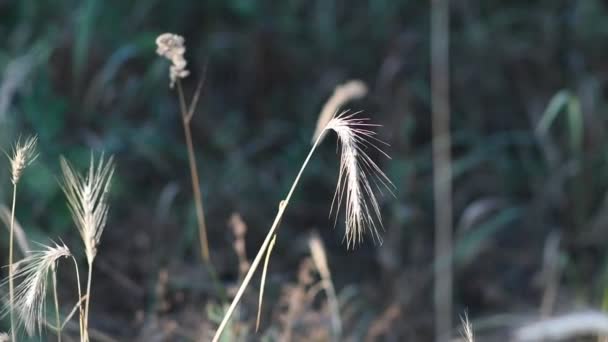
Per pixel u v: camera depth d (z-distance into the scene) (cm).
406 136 512
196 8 595
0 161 426
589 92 543
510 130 577
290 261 472
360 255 488
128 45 517
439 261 455
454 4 613
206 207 473
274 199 508
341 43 592
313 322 350
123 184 470
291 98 573
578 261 503
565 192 534
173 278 383
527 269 500
